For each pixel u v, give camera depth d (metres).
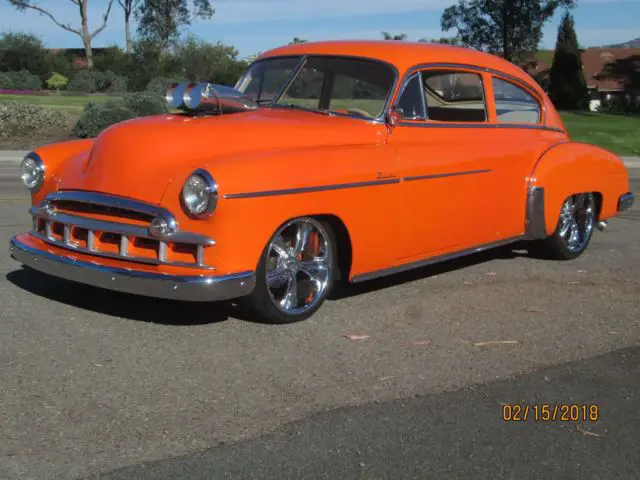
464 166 6.07
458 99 6.34
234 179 4.57
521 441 3.59
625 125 38.72
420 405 3.94
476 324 5.34
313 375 4.29
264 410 3.81
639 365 4.64
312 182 4.95
